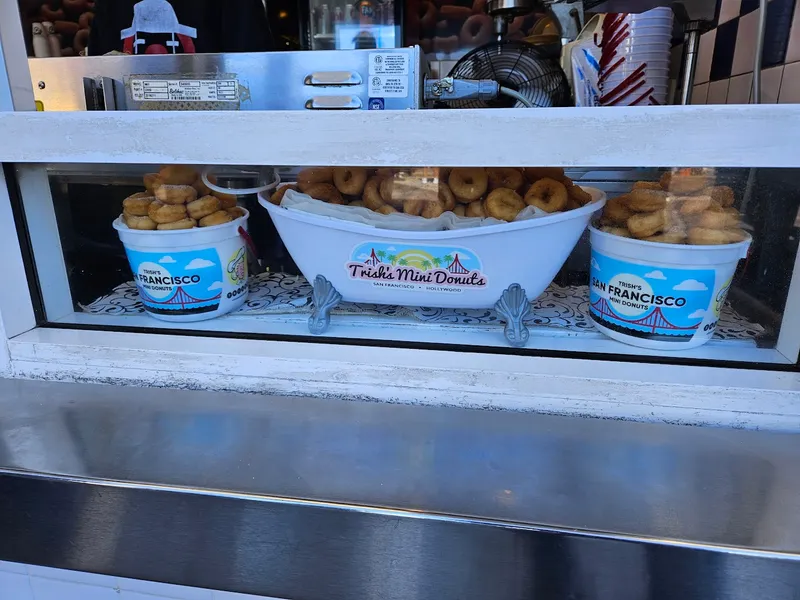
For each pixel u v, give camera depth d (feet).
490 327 2.75
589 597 1.74
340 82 2.91
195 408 2.43
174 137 2.26
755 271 2.46
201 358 2.57
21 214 2.71
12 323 2.72
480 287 2.58
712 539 1.66
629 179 2.40
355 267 2.63
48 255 2.87
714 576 1.65
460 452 2.10
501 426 2.28
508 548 1.74
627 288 2.48
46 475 1.97
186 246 2.70
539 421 2.32
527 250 2.46
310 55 2.89
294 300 3.09
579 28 4.20
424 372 2.42
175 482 1.92
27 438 2.20
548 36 4.76
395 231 2.47
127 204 2.68
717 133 1.92
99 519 1.98
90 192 2.85
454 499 1.84
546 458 2.07
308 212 2.54
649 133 1.96
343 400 2.51
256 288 3.26
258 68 3.01
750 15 3.74
